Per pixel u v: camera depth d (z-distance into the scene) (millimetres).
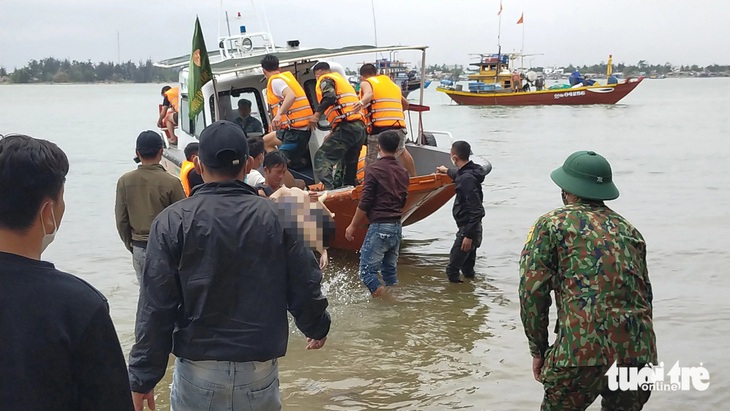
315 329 3266
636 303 3432
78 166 18719
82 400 1978
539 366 3666
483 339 6027
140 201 5543
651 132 29531
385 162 6879
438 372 5348
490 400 4859
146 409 4770
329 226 3164
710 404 4758
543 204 12570
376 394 4961
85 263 8742
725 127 32094
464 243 7508
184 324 3010
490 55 58312
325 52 8414
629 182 15289
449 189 8422
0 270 1919
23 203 1938
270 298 3023
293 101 7840
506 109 51500
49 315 1907
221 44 10117
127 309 6910
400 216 6980
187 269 2955
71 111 55062
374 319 6543
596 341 3350
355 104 7996
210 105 8852
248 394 3037
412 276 8016
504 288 7531
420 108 9094
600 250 3428
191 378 3039
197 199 3045
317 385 5105
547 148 23109
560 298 3502
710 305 6824
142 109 58625
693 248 9094
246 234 2984
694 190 14062
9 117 45469
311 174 8859
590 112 46750
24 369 1875
